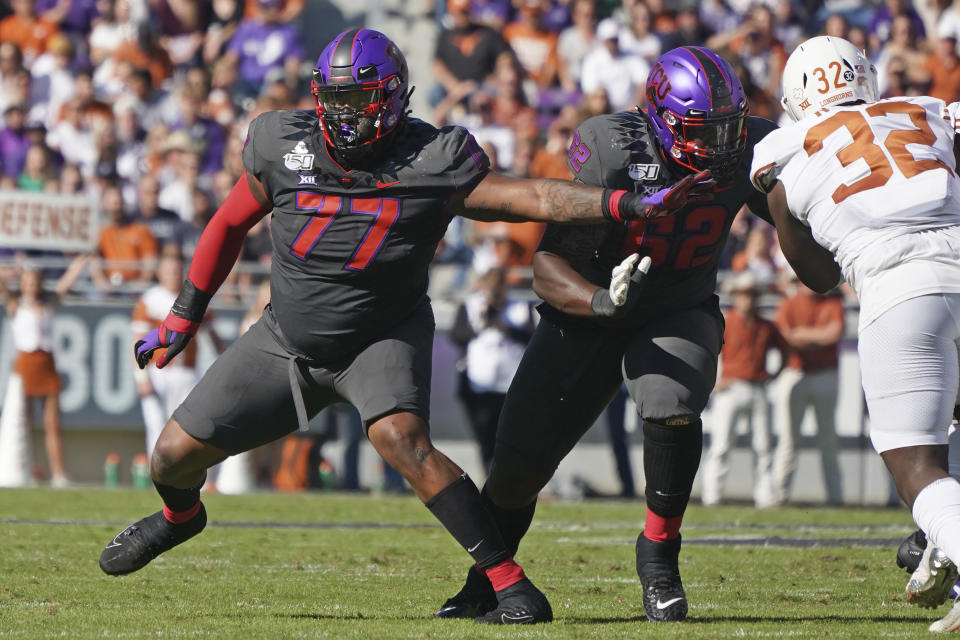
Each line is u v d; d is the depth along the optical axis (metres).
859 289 12.84
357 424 38.59
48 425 37.12
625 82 48.56
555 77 49.75
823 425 37.03
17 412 36.78
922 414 12.40
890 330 12.47
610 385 15.25
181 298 14.88
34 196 38.16
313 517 29.16
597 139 14.65
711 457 36.69
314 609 15.23
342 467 38.56
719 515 31.61
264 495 35.00
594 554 22.05
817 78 13.89
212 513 29.67
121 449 37.91
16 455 36.78
